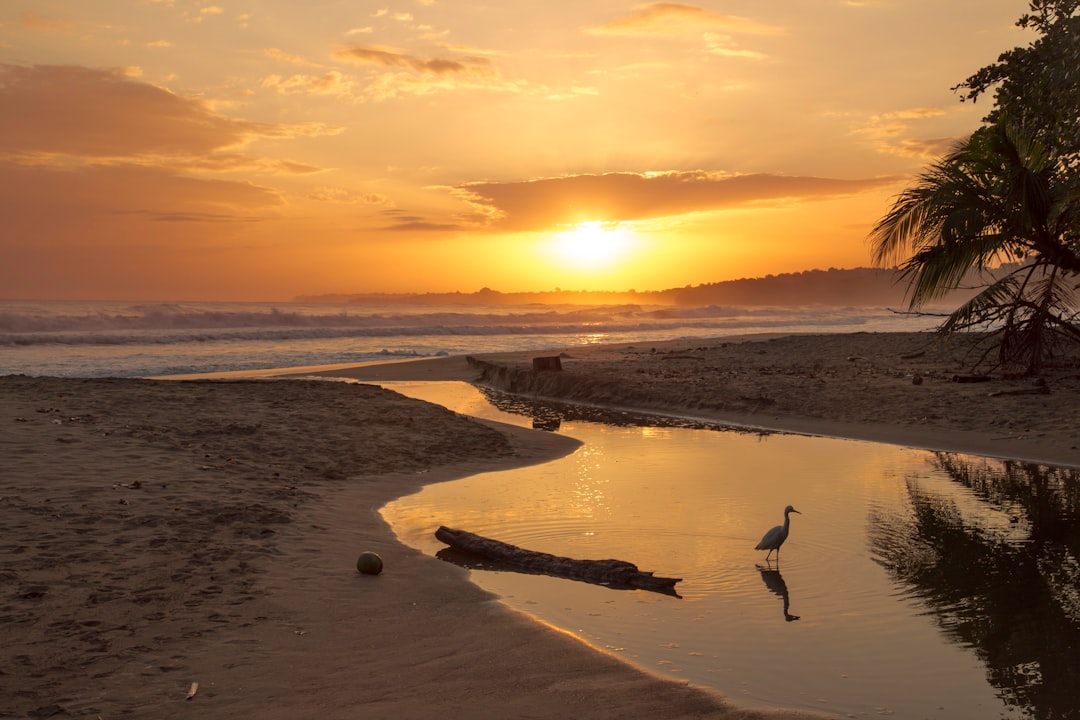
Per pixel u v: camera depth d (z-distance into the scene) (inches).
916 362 1051.3
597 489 471.2
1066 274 719.7
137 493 380.5
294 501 411.8
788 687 211.6
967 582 298.2
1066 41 738.2
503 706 196.4
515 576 316.2
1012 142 642.8
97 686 196.4
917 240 720.3
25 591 253.6
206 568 293.0
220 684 201.9
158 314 2464.3
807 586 297.6
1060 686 210.7
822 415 748.0
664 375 1064.2
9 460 422.0
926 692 207.9
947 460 550.0
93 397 649.0
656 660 230.5
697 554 341.4
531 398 1015.0
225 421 593.9
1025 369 850.1
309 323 2849.4
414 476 506.0
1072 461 524.1
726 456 581.6
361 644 236.1
